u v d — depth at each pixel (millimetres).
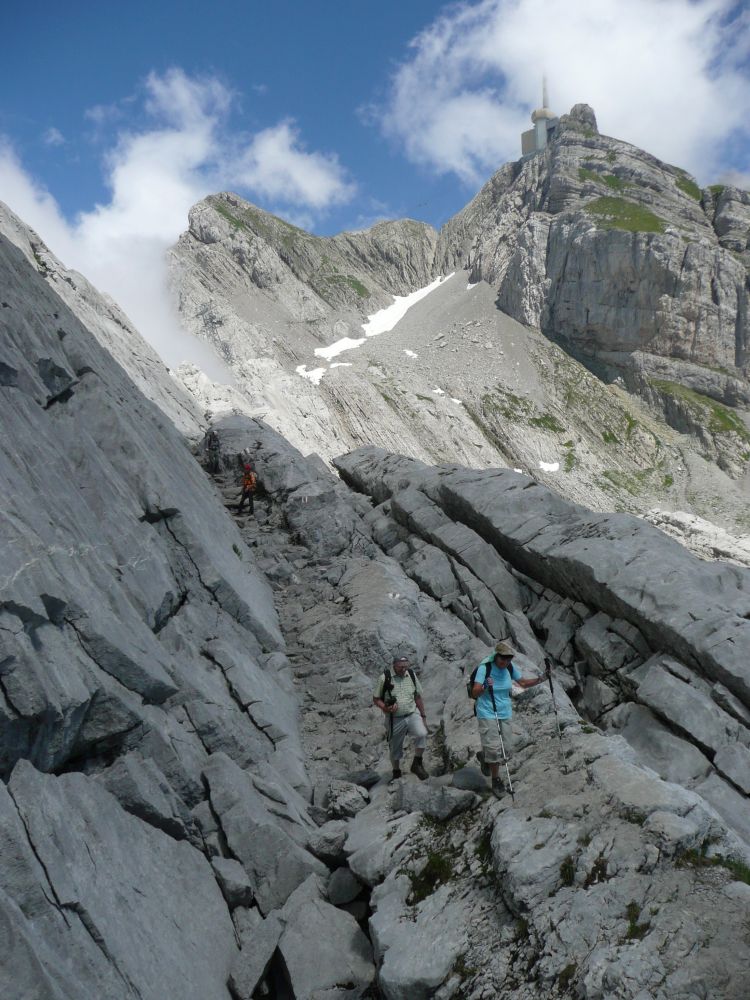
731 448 173875
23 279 17344
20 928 6215
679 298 190750
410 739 12305
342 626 16078
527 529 20625
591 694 17266
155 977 7258
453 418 179750
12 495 9930
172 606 13430
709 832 8195
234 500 25250
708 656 15305
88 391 15680
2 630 8102
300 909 9031
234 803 10055
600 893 7508
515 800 9227
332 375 185750
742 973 6488
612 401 190500
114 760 9484
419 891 8672
